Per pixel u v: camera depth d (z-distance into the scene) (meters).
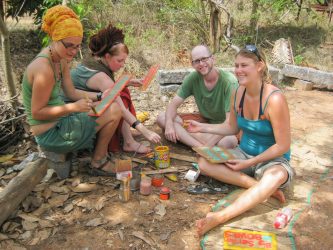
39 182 3.13
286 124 2.82
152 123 4.58
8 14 6.29
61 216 2.86
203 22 7.00
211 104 3.85
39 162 3.13
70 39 2.74
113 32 3.38
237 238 2.62
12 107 3.90
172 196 3.13
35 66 2.79
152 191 3.18
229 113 3.58
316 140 4.14
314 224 2.81
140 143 3.96
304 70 5.84
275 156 2.89
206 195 3.15
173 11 7.13
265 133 2.99
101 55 3.44
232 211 2.76
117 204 3.00
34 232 2.70
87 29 6.56
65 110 2.86
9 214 2.71
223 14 7.82
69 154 3.29
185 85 3.90
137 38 6.63
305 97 5.51
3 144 3.83
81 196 3.08
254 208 2.97
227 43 6.64
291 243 2.60
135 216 2.87
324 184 3.33
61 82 3.22
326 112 4.95
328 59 6.74
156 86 5.57
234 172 3.09
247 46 2.82
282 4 7.08
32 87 2.86
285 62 6.35
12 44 6.70
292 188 3.25
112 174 3.32
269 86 2.86
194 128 3.40
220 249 2.55
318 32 7.73
